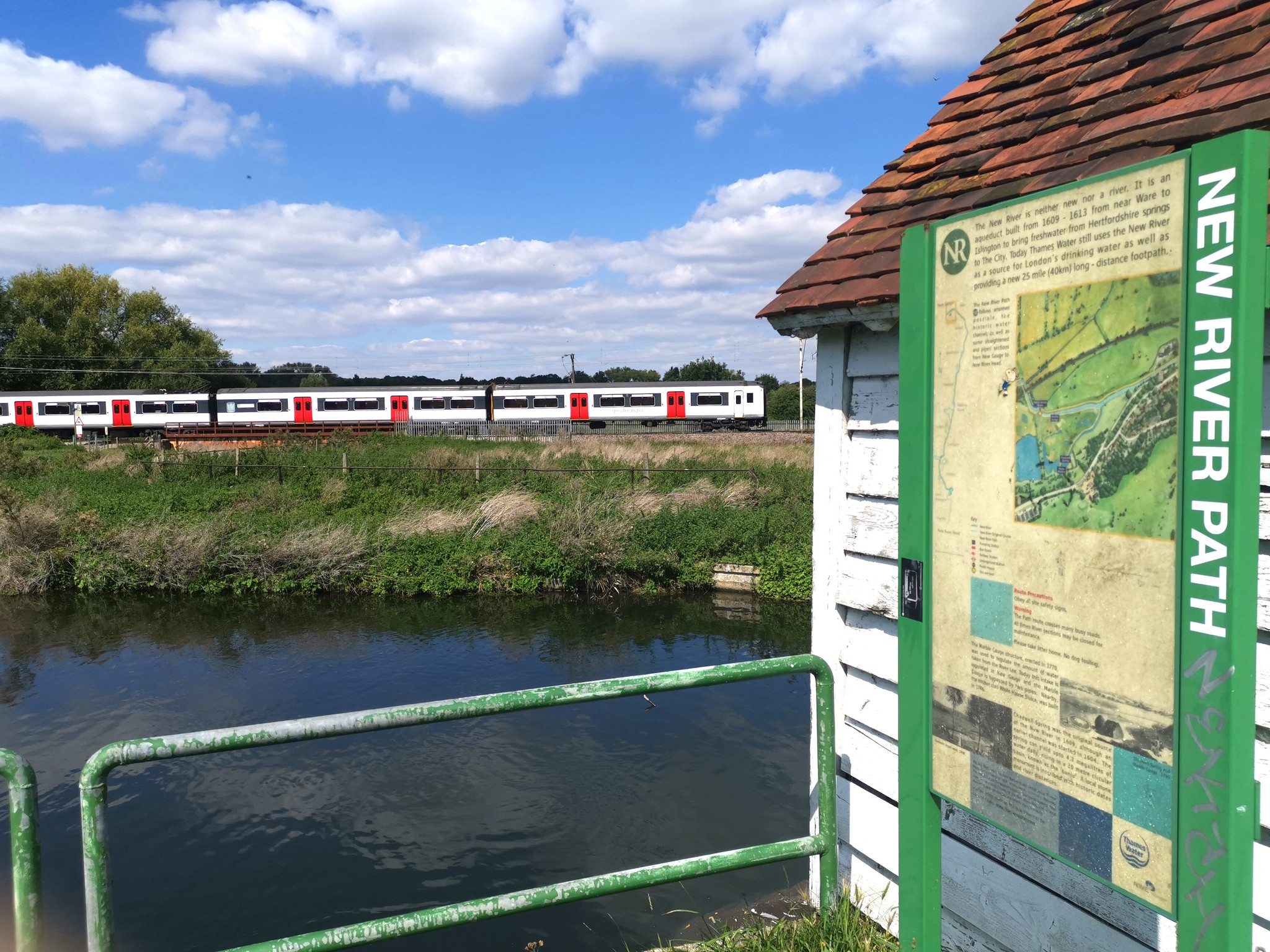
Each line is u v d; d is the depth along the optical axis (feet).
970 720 6.73
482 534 47.75
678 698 28.43
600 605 41.47
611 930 16.39
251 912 17.26
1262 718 6.74
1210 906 4.91
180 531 47.03
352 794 22.07
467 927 16.70
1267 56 7.04
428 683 30.45
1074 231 5.68
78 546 47.09
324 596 43.62
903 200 10.59
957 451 6.75
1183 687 5.02
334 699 28.91
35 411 148.46
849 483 11.04
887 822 10.56
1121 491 5.40
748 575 43.68
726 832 19.86
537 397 150.51
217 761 24.03
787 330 11.54
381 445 100.78
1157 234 5.13
